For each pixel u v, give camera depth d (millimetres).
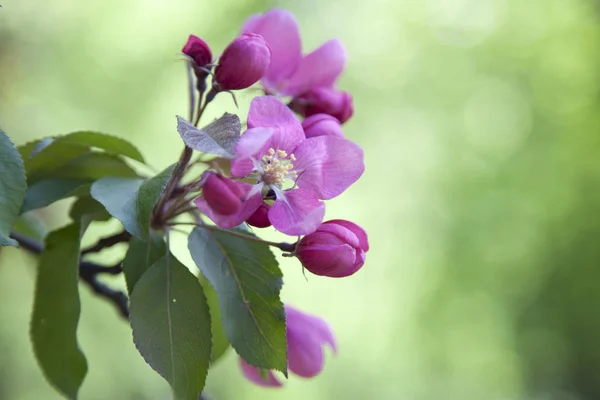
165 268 1522
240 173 1424
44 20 7070
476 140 8406
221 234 1599
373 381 7863
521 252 8133
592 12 8422
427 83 8516
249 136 1289
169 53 7473
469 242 8141
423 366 8039
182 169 1501
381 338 7961
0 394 5668
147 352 1460
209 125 1341
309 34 8219
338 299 7859
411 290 8094
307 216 1361
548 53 8422
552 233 8133
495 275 8117
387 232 8211
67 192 1641
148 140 7438
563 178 8164
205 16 7570
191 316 1498
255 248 1588
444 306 8086
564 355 8148
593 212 8070
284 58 1799
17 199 1370
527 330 8133
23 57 6781
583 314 8094
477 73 8531
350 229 1526
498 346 8102
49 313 1699
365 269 8094
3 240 1312
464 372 8086
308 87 1812
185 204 1542
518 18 8531
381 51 8516
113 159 1710
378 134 8406
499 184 8211
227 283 1561
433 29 8609
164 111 7441
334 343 1859
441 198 8273
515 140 8359
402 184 8336
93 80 7297
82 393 6203
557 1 8461
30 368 5844
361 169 1508
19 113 6555
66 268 1677
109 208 1421
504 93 8484
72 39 7234
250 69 1511
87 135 1629
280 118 1477
